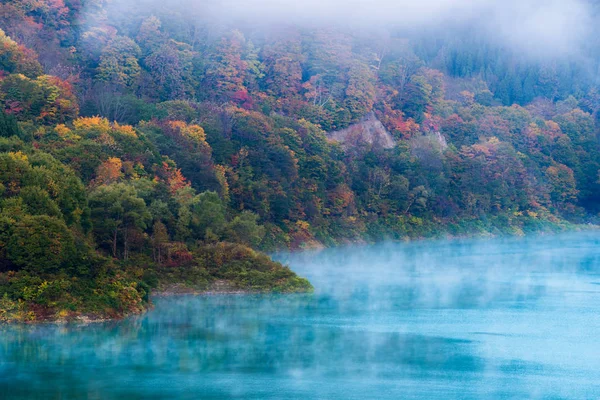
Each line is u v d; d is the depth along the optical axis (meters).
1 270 64.44
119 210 81.12
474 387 50.09
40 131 103.81
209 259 84.25
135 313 67.94
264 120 154.50
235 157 139.25
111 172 93.19
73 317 62.91
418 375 52.50
